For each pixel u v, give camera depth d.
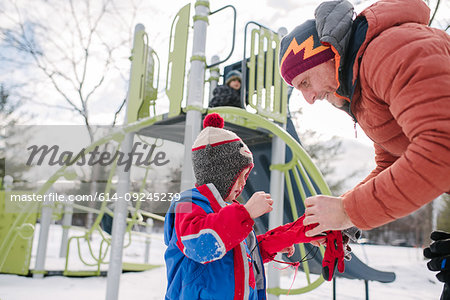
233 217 1.04
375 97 0.89
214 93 3.95
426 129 0.69
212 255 1.03
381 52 0.79
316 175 2.73
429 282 5.29
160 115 2.63
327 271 1.13
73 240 7.55
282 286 4.55
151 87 2.85
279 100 3.14
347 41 0.91
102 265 5.05
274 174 3.09
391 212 0.73
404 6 0.88
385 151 1.18
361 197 0.77
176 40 2.68
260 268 1.27
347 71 0.93
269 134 3.17
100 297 3.33
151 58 2.92
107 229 5.00
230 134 1.37
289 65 1.05
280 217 3.02
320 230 0.88
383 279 3.15
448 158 0.66
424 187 0.68
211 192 1.24
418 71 0.72
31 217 4.15
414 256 7.39
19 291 3.35
